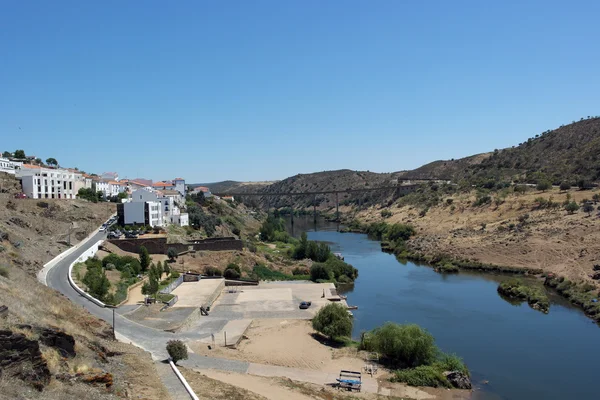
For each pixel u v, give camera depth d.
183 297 80.75
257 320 72.25
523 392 50.66
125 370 35.78
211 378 41.00
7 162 129.50
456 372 52.75
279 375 50.34
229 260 111.44
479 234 148.50
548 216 146.25
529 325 74.75
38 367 25.91
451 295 95.19
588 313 81.19
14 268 50.53
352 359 57.47
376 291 98.81
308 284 101.00
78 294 64.75
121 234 108.81
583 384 52.69
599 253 108.94
